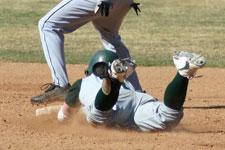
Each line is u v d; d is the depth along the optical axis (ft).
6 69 81.15
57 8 53.06
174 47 108.88
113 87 37.45
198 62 36.70
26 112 51.26
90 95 40.65
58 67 53.06
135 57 95.25
